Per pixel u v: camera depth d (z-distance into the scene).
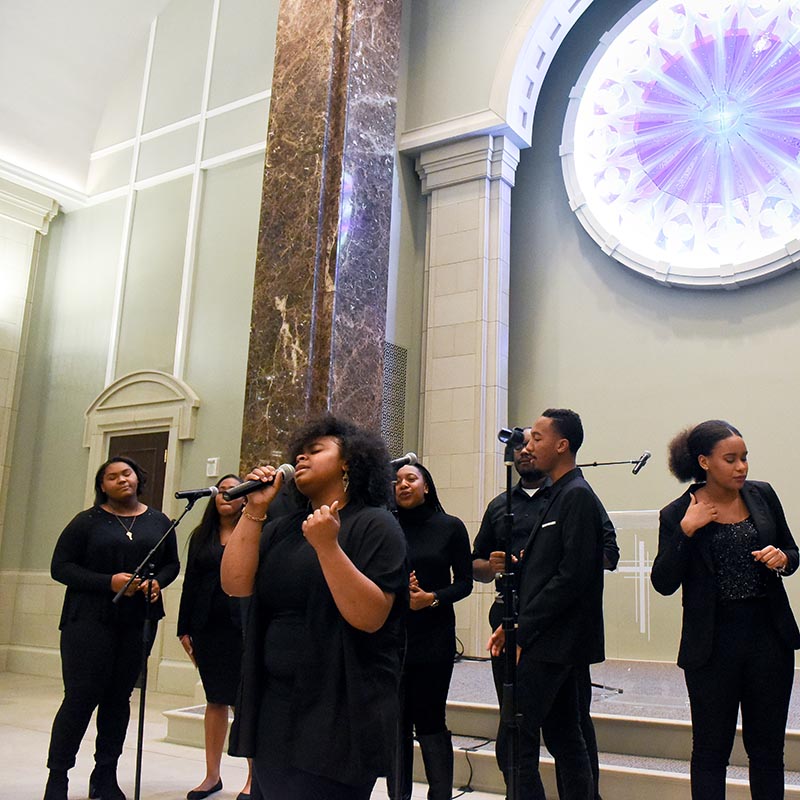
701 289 6.85
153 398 8.15
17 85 8.83
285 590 1.80
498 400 7.16
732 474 2.56
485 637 6.80
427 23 8.11
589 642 2.69
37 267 9.35
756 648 2.45
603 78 7.73
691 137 7.33
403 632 1.86
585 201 7.42
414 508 3.38
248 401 6.14
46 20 8.76
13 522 8.84
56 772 3.43
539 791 2.60
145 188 8.98
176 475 7.82
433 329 7.50
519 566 2.91
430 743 3.11
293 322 6.08
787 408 6.40
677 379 6.86
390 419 7.27
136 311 8.66
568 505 2.76
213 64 8.76
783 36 7.08
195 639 4.01
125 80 9.48
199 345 8.09
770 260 6.55
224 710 3.98
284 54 6.71
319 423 2.01
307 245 6.16
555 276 7.57
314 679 1.72
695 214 7.18
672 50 7.51
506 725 2.54
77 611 3.57
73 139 9.38
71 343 9.04
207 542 4.06
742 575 2.50
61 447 8.83
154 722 5.74
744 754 3.83
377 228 6.50
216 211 8.36
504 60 7.54
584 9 7.56
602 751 4.10
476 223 7.48
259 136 8.19
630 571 4.61
